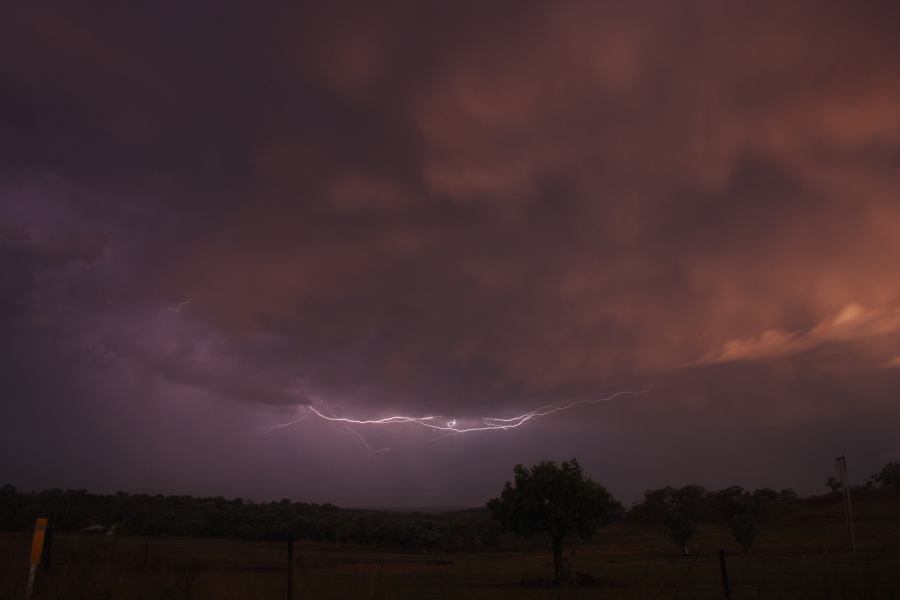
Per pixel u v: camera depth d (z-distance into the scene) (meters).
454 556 67.81
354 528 87.88
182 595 15.48
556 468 36.62
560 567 33.88
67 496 96.19
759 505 100.69
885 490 102.88
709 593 24.55
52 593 14.77
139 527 82.19
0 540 40.00
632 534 90.88
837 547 52.19
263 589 16.03
